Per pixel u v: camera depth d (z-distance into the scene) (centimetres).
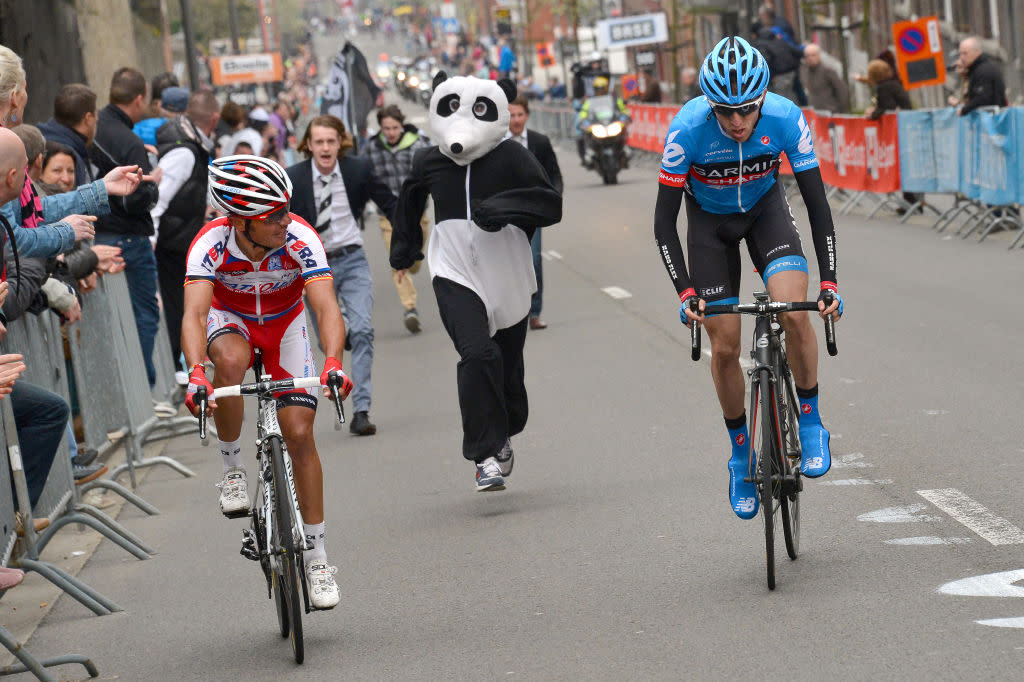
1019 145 4253
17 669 1590
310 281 1586
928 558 1619
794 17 10031
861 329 3209
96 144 2995
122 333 2606
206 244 1575
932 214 5309
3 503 1680
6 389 1541
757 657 1356
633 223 6284
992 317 3212
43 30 5653
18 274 1692
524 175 2128
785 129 1666
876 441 2222
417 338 3894
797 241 1728
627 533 1877
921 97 8119
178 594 1853
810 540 1755
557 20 18888
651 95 10325
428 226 4844
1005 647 1310
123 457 2830
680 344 3356
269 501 1520
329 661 1502
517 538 1912
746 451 1748
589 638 1470
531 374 3142
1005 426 2230
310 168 2834
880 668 1291
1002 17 6944
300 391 1609
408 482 2330
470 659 1450
